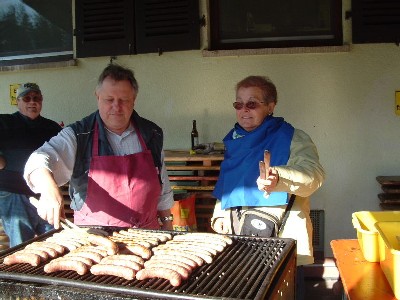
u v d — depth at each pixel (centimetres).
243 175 288
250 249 238
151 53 494
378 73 458
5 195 432
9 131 433
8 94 542
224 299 177
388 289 219
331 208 475
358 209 471
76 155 279
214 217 313
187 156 452
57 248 234
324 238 477
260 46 481
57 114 528
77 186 283
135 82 286
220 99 487
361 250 267
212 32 488
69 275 208
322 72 465
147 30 485
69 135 276
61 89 524
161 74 495
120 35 492
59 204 236
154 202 299
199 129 494
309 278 464
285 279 217
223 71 483
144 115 504
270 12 478
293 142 282
